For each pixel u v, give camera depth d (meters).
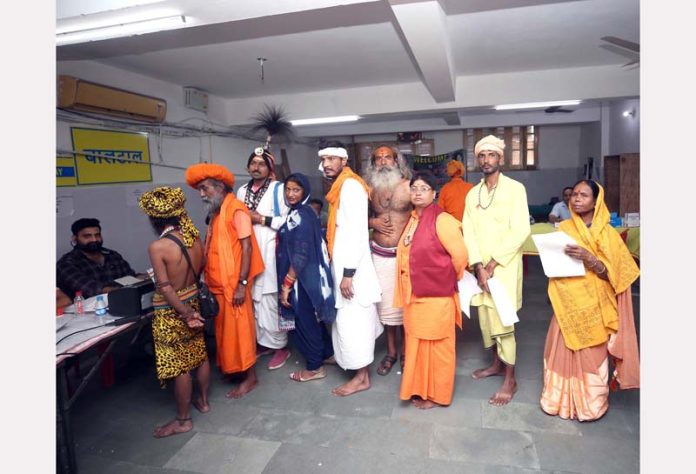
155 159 5.18
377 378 2.97
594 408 2.30
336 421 2.46
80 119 4.21
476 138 9.99
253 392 2.85
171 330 2.29
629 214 4.74
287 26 3.69
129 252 4.77
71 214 4.12
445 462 2.08
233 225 2.67
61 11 2.45
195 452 2.24
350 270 2.56
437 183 10.12
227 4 2.31
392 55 4.64
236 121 6.67
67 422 2.02
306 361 2.99
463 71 5.57
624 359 2.28
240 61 4.66
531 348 3.38
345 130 8.90
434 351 2.47
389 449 2.19
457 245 2.32
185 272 2.29
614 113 7.64
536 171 9.90
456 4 3.38
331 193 2.69
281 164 8.31
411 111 6.14
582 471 1.97
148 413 2.68
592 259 2.16
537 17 3.68
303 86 5.97
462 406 2.55
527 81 5.68
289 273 2.79
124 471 2.12
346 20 3.58
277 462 2.13
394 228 2.83
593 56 4.95
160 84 5.28
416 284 2.37
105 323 2.25
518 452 2.12
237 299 2.67
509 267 2.51
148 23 2.60
